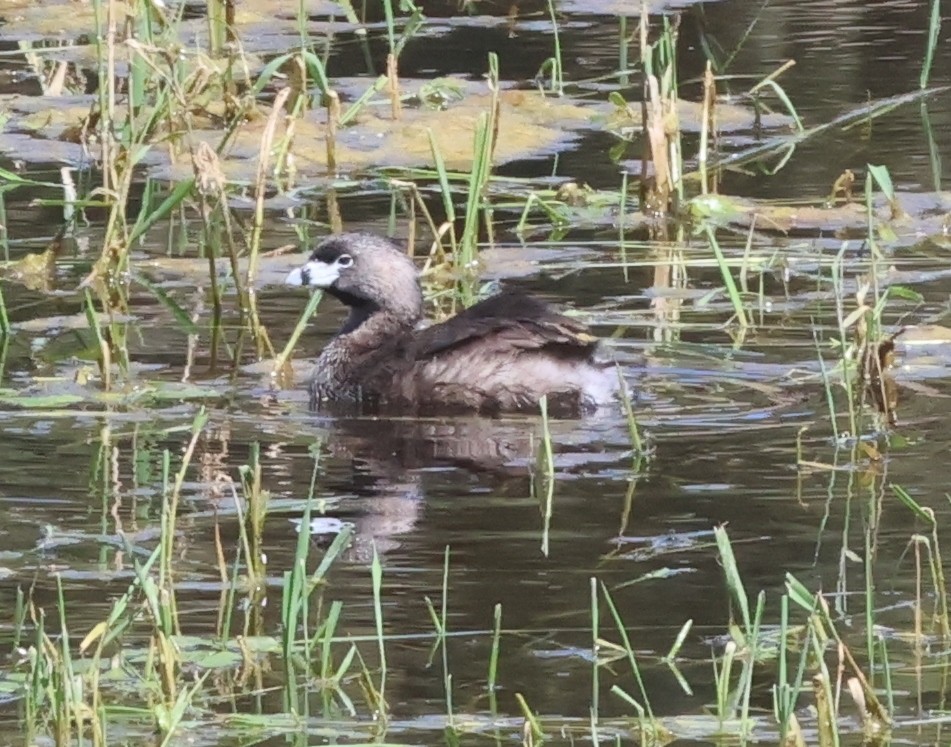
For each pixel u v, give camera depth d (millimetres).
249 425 12789
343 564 10086
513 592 9656
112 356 14172
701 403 13016
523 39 25469
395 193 18953
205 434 12547
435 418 13039
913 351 13859
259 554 10109
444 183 16812
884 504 10852
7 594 9703
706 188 18766
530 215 18391
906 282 15750
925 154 19812
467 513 10867
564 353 13320
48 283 16234
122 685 8695
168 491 11289
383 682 8445
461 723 8195
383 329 14445
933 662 8805
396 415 13086
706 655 8891
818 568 9898
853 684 8117
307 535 8961
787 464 11648
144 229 16422
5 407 13023
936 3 21062
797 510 10781
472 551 10234
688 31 25609
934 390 13016
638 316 15062
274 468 11805
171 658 8406
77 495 11242
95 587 9805
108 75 18625
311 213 18469
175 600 9562
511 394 13070
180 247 17359
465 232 16641
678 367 13773
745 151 20219
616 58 24312
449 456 12055
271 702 8492
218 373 13906
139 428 12617
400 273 14578
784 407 12859
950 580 9711
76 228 17938
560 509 10898
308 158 20266
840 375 13414
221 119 21438
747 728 8109
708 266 16531
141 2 20953
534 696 8469
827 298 15398
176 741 8109
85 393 13344
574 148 20703
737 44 24672
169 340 14664
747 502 10953
